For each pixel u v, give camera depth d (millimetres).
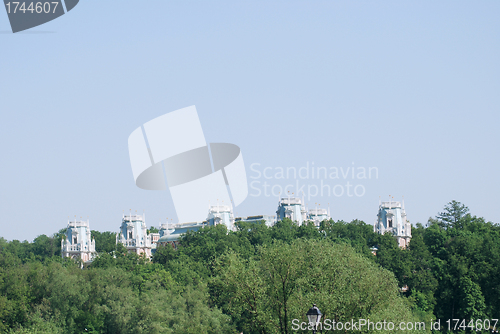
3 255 150750
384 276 93812
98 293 130875
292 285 86625
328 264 89438
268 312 85438
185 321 119125
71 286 128625
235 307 90125
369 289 86750
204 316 119938
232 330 109312
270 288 87562
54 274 131375
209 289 132000
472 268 166500
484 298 159625
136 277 143000
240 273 88250
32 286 131250
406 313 88625
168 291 133750
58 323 122875
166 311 122938
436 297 166250
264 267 89625
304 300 83312
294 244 96625
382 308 86500
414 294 157625
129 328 121125
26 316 123312
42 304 126562
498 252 170750
